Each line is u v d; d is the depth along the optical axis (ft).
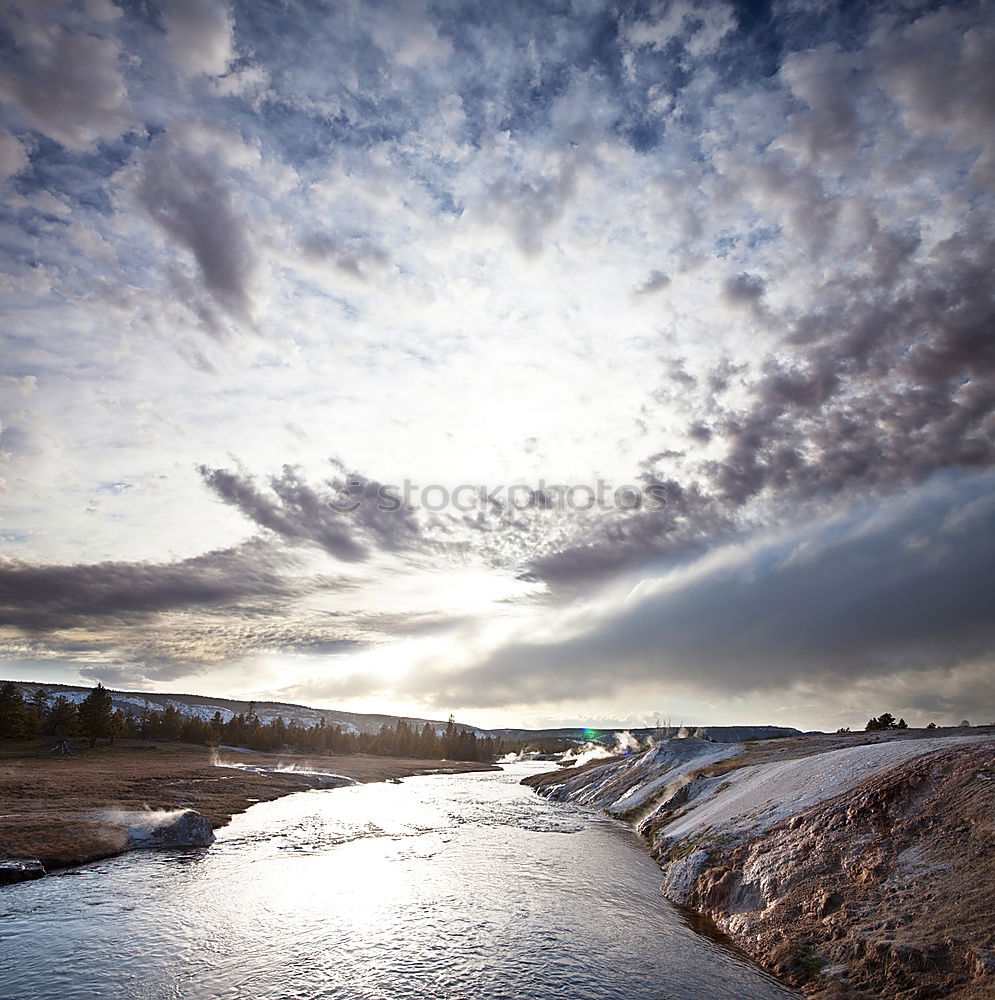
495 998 52.75
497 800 217.97
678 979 56.80
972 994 42.32
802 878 67.97
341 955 62.28
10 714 322.55
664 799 155.53
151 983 56.03
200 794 184.24
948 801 64.03
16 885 88.48
